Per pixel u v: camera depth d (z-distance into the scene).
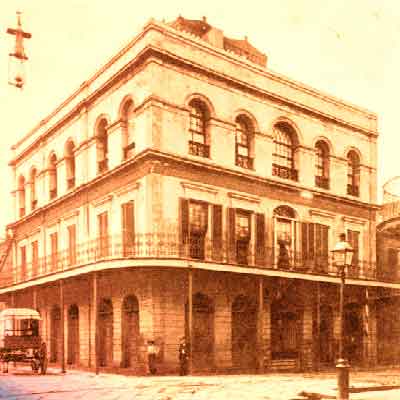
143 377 18.31
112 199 23.03
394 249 30.38
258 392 13.73
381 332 28.56
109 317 22.48
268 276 22.17
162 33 21.28
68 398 12.78
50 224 29.00
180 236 20.69
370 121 30.28
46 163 30.17
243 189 23.33
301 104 26.36
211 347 21.23
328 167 27.73
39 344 20.67
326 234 26.61
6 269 35.78
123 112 22.91
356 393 14.40
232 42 26.88
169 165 20.86
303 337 24.48
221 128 22.95
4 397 13.14
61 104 28.47
